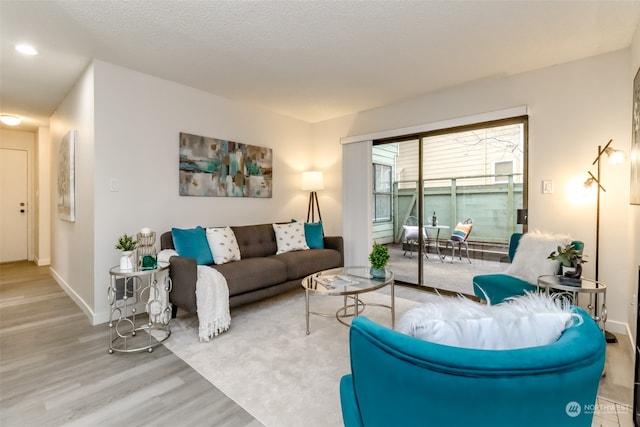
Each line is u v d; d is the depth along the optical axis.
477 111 3.45
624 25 2.32
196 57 2.84
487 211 3.59
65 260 3.82
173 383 1.91
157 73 3.19
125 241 2.54
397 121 4.12
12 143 5.69
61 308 3.25
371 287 2.50
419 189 4.05
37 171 5.48
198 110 3.65
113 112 2.98
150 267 2.55
